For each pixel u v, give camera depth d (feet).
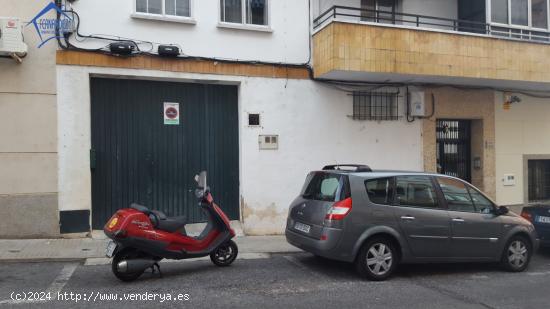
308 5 36.11
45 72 29.43
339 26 32.48
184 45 32.58
